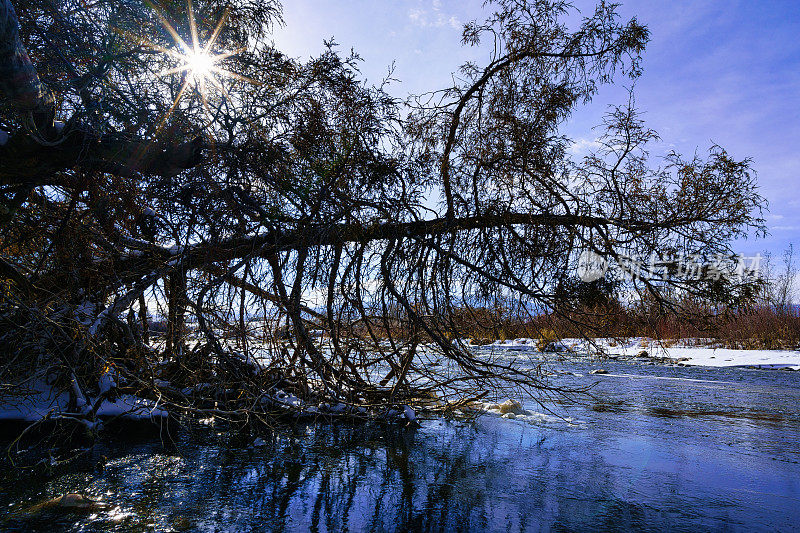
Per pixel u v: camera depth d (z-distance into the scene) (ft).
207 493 11.25
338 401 20.26
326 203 19.75
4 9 8.21
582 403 26.04
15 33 8.87
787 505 11.43
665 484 12.84
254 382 18.99
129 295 17.44
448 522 10.14
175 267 18.22
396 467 13.80
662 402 26.66
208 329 17.98
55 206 17.63
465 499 11.46
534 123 19.92
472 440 17.26
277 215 19.27
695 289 18.38
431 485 12.35
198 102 17.56
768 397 28.78
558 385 31.78
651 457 15.47
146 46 15.66
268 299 19.92
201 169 17.38
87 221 18.26
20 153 13.25
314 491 11.68
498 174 20.29
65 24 15.21
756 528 10.09
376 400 21.49
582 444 16.97
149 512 10.01
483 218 19.80
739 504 11.46
